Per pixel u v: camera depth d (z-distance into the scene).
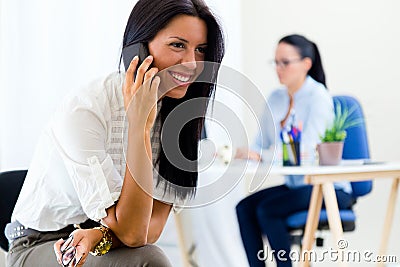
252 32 3.90
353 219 2.92
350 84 3.75
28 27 2.99
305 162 3.07
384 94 3.70
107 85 1.64
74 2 3.10
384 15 3.70
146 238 1.59
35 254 1.67
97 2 3.15
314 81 3.32
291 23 3.85
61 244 1.54
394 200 3.07
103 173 1.56
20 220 1.75
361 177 2.62
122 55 1.59
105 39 3.17
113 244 1.58
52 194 1.69
